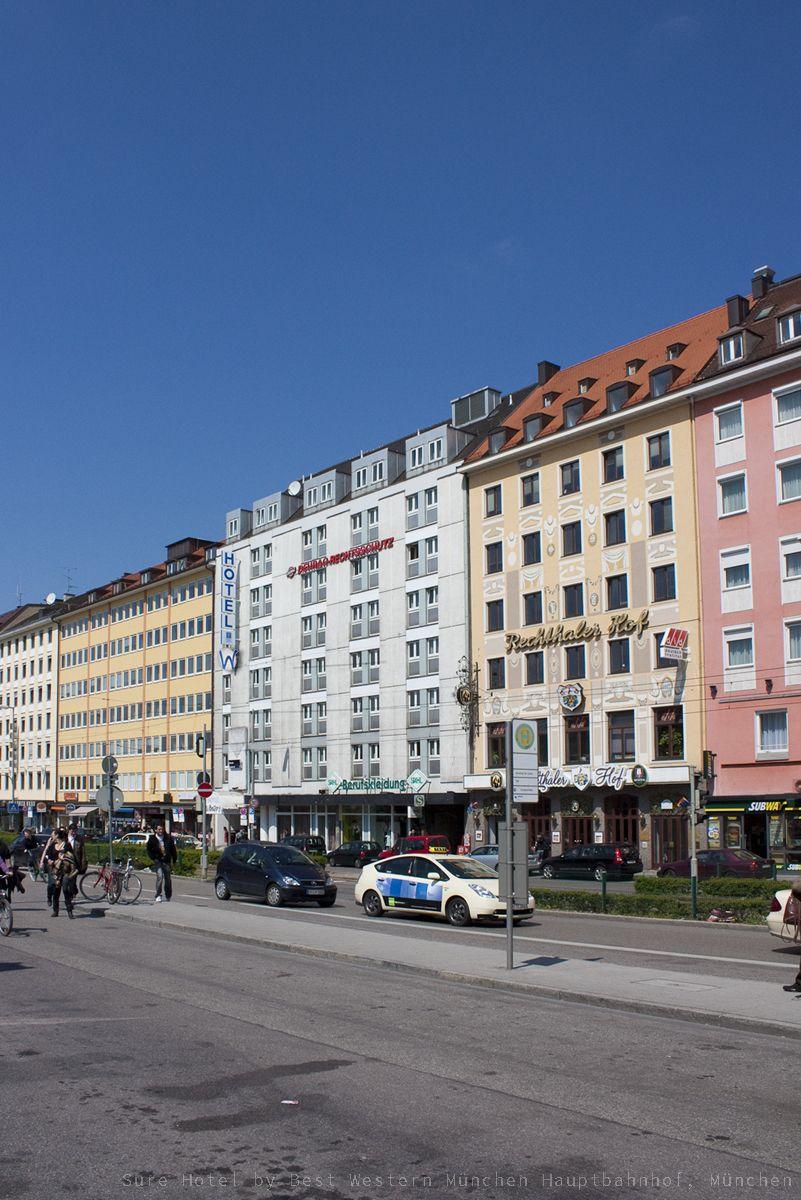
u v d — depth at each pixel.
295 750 64.12
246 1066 9.20
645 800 44.56
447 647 54.16
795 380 41.19
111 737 83.06
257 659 68.44
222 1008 12.23
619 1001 12.48
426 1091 8.35
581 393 51.66
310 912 25.80
